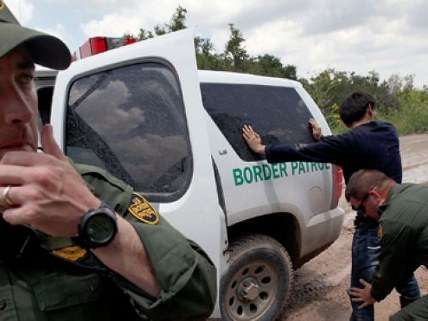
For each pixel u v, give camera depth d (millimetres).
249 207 2525
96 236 700
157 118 2172
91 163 2400
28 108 781
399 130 21484
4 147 768
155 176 2131
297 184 2865
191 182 2012
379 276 2291
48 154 688
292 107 3188
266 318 2797
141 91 2258
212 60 26312
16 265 815
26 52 800
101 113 2424
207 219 1956
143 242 786
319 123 3338
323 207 3111
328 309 3416
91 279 846
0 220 806
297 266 3088
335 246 4848
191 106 2033
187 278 806
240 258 2586
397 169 2658
